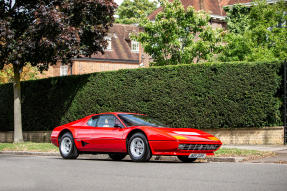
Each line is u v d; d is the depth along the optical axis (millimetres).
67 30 16922
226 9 26641
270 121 15805
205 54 21750
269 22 22938
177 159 11164
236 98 16156
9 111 23812
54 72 40156
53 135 12039
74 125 11797
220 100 16438
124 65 41812
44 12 16484
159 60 22266
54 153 13641
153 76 17953
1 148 16406
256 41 22594
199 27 22078
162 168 8719
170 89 17453
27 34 17594
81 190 6039
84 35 18844
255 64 15945
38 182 6871
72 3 17484
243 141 16219
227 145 15555
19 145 16906
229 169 8422
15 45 17391
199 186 6273
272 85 15617
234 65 16297
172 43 21312
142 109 18062
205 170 8289
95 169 8664
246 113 15984
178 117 17188
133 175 7617
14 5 18938
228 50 22406
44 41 16719
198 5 32406
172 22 20938
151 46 21922
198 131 10641
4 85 24266
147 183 6629
